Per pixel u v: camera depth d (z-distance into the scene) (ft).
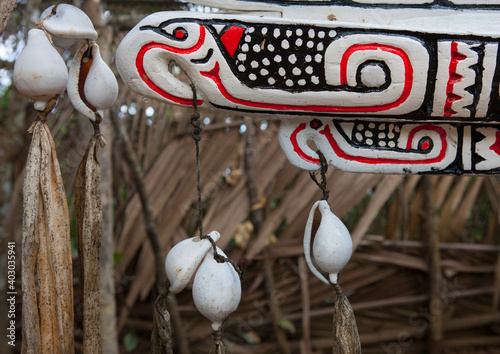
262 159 5.55
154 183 5.54
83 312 2.22
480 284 5.78
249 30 2.08
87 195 2.21
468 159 2.38
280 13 2.26
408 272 5.75
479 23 2.22
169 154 5.57
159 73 2.15
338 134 2.34
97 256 2.23
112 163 5.57
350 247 2.19
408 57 2.08
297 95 2.13
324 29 2.07
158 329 2.17
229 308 2.04
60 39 2.26
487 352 5.69
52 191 2.13
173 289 2.09
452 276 5.76
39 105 2.10
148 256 5.50
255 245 5.46
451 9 2.28
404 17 2.26
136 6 5.50
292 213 5.47
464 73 2.10
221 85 2.14
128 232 5.54
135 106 5.54
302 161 2.34
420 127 2.35
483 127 2.37
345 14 2.26
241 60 2.10
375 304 5.73
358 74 2.10
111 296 4.64
